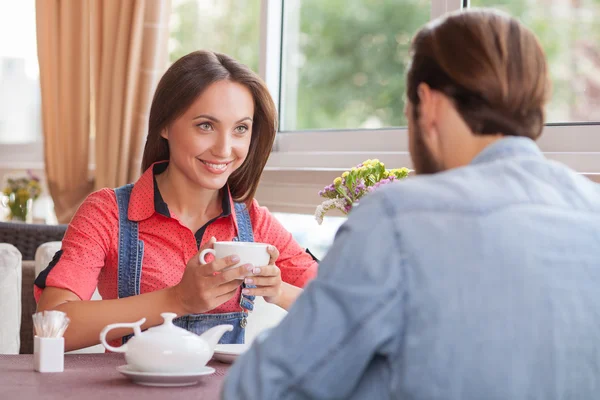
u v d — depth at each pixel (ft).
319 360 2.76
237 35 10.77
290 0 10.33
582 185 3.12
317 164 9.47
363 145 9.11
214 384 4.26
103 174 10.43
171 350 4.19
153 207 5.93
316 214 6.05
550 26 7.48
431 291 2.72
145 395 3.87
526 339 2.72
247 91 5.91
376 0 9.32
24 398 3.69
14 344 6.81
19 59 14.14
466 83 3.05
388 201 2.89
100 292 6.03
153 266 5.89
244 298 5.86
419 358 2.70
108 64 10.36
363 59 9.45
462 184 2.93
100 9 10.67
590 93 7.24
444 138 3.16
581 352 2.79
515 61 3.06
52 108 11.59
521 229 2.83
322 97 9.87
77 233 5.75
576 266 2.84
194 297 4.92
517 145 3.10
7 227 8.79
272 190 9.55
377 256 2.76
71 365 4.74
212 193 6.19
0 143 14.11
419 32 3.27
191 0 11.20
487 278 2.74
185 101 5.73
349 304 2.73
